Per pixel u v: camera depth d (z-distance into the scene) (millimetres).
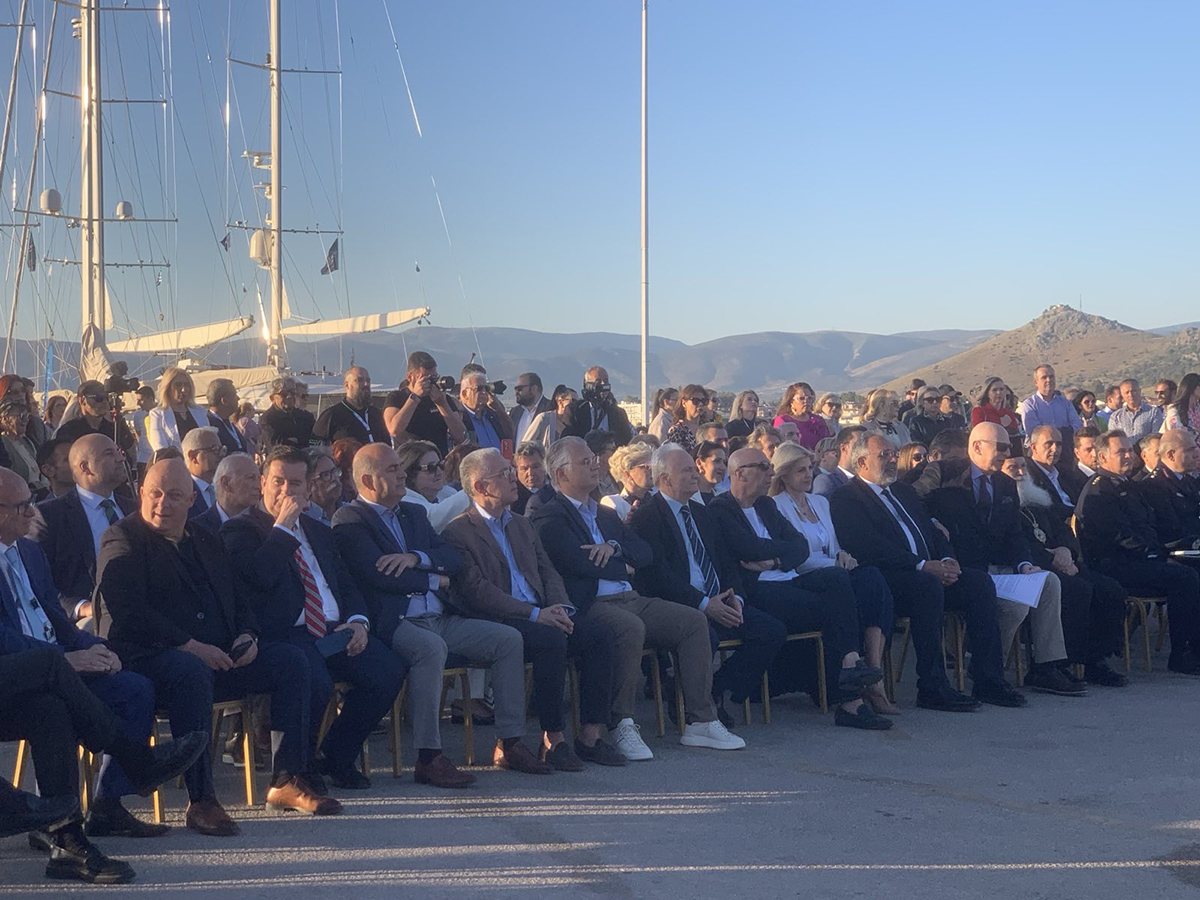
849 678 7098
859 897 4367
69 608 5930
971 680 8625
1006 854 4867
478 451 6664
